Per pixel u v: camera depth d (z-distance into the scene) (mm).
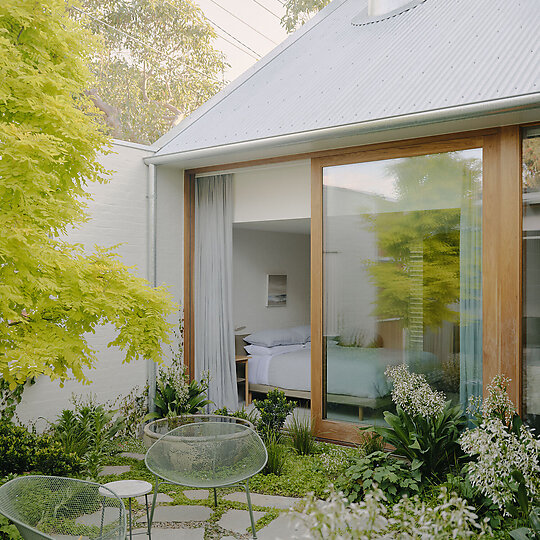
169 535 3842
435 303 5340
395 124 5020
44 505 2750
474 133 5137
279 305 9148
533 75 4629
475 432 3662
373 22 7102
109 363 6316
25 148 3055
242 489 4703
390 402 5539
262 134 6004
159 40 12953
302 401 7609
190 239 7348
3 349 3213
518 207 4895
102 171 3859
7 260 3164
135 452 5809
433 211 5363
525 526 3465
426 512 1811
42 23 3449
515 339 4891
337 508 1722
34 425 5547
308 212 6371
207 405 7117
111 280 3695
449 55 5586
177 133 7129
